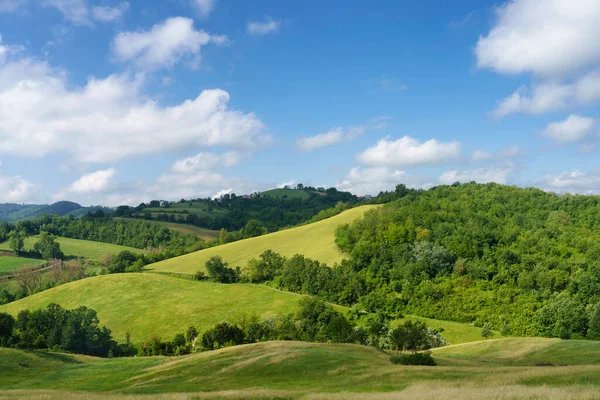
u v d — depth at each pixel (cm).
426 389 3362
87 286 15562
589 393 2597
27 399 3444
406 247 14162
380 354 5478
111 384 5181
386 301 11969
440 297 11894
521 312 10750
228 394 3450
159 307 13475
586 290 10894
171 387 4612
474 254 13350
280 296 13312
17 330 10138
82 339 9762
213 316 12569
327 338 9119
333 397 3131
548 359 5859
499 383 3388
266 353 5466
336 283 12769
